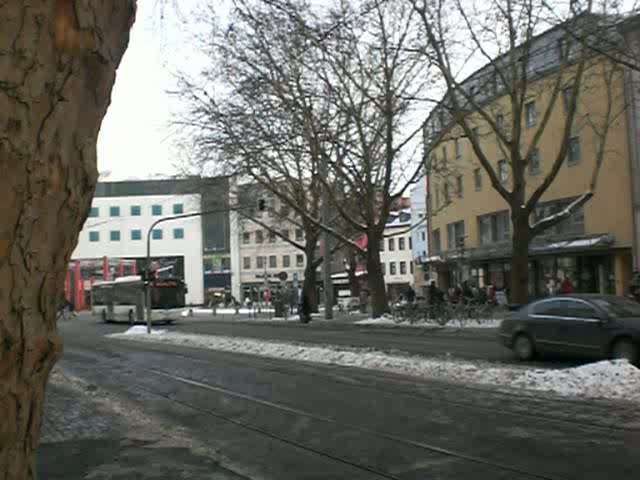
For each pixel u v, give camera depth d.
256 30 21.69
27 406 2.09
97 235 93.62
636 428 8.34
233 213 59.94
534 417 9.13
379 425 9.01
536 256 36.69
